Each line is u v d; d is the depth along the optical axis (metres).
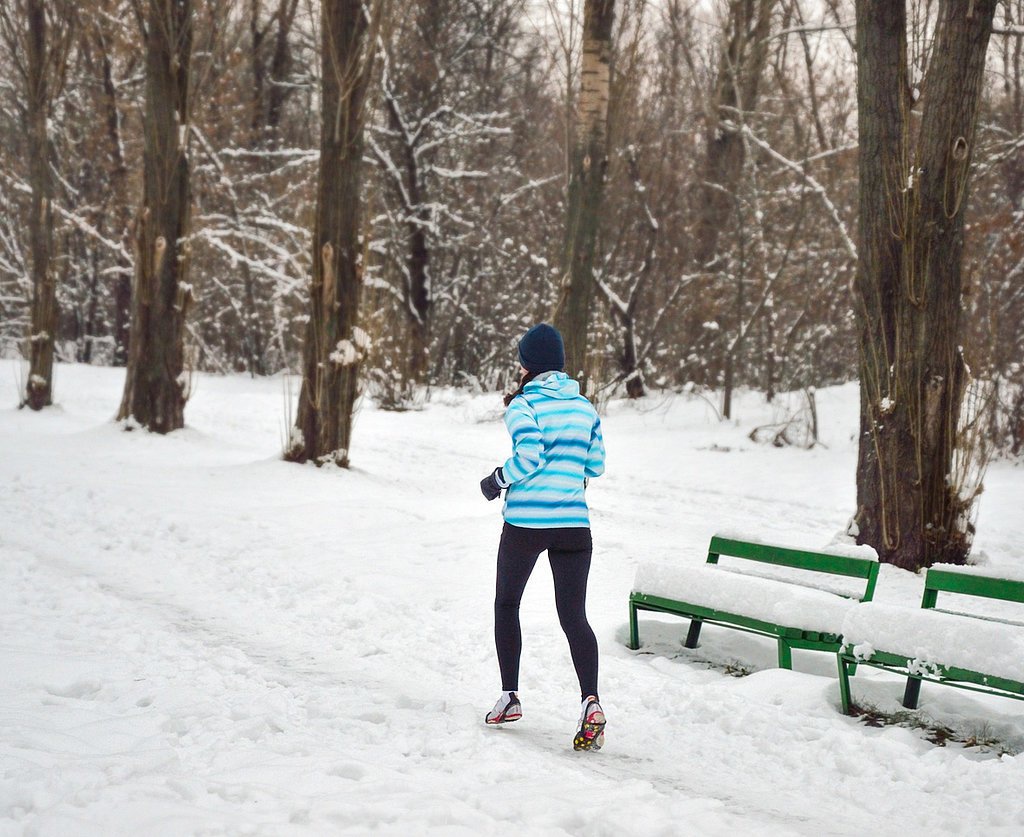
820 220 24.41
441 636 6.53
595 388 13.79
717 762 4.36
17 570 8.02
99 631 6.32
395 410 26.97
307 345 14.77
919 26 10.23
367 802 3.46
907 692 5.05
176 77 17.31
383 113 31.64
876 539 9.62
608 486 15.82
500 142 34.12
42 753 3.86
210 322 37.19
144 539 9.45
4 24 20.55
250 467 14.19
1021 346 17.38
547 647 6.21
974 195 19.11
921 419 9.37
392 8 14.72
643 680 5.59
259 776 3.75
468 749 4.32
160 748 4.03
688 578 6.06
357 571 8.32
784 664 5.55
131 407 17.55
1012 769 4.04
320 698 5.06
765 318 24.95
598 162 13.94
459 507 12.09
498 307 33.66
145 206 17.42
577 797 3.68
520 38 33.97
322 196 14.55
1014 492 14.52
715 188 25.33
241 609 7.17
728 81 24.92
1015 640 4.42
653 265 28.39
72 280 41.06
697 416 22.94
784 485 15.87
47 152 21.28
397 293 29.39
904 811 3.78
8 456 14.26
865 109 9.55
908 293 9.30
